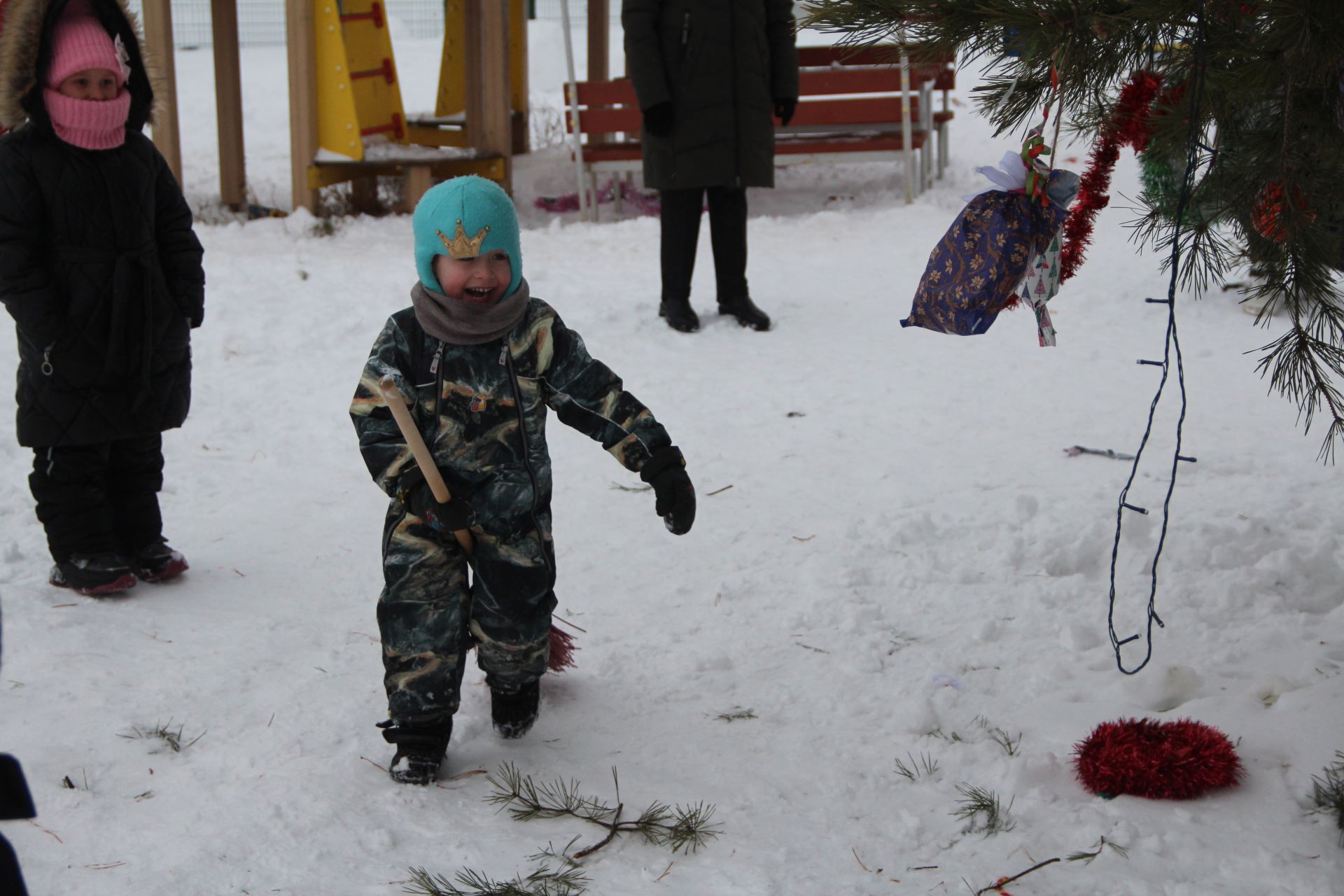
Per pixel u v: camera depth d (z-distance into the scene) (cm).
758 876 258
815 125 1190
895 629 392
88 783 295
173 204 423
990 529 464
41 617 393
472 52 1243
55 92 391
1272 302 309
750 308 773
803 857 268
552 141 1548
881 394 648
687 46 732
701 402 642
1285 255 295
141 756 310
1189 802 287
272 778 299
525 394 302
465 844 272
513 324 300
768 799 293
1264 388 632
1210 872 259
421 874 258
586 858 266
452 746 321
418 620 299
